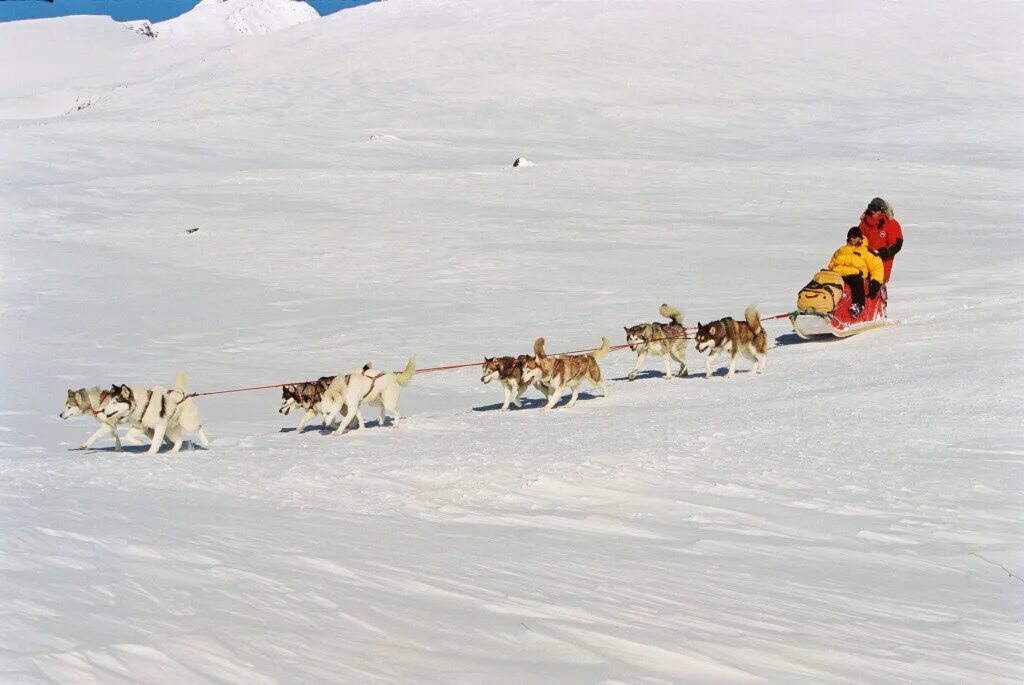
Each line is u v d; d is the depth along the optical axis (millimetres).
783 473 8391
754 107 75750
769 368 15922
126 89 98312
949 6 104688
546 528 6680
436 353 19469
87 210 41312
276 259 31781
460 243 33531
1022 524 6688
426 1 117750
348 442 11352
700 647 4008
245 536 5652
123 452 11219
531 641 3895
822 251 31109
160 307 25594
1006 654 4223
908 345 16344
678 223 36719
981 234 32156
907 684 3775
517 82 82500
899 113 71750
